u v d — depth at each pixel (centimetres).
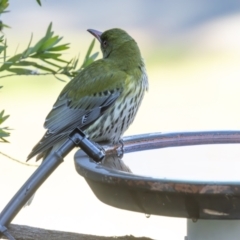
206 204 553
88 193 1606
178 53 2348
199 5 2572
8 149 1784
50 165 570
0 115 659
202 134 782
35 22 2378
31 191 566
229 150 750
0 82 2141
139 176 573
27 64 654
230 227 647
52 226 1495
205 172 676
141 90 982
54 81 2156
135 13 2547
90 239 654
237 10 2530
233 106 2098
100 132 952
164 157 725
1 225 559
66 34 2314
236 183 541
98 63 980
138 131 1944
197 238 659
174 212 568
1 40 639
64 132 928
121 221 1504
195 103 2128
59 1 2462
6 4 646
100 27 2400
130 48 988
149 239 661
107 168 612
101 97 945
